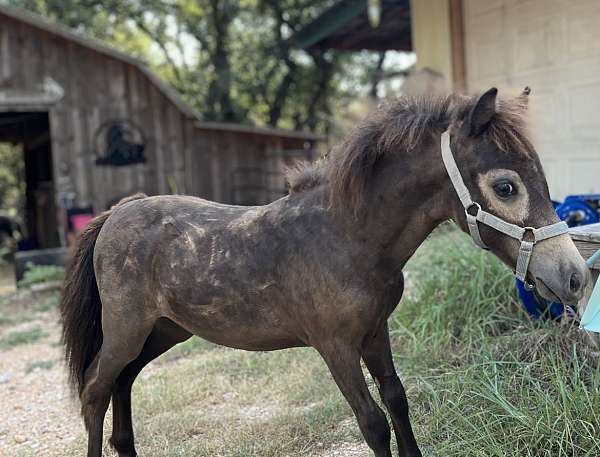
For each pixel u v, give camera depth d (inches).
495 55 243.1
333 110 724.7
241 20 690.2
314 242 99.4
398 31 378.0
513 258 88.8
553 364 123.0
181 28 713.6
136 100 415.8
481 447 112.0
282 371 177.2
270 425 143.9
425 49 273.0
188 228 113.7
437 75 263.4
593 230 126.8
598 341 126.1
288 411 149.9
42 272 352.8
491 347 142.3
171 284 112.6
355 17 339.3
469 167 89.9
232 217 112.0
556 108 219.0
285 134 442.9
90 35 720.3
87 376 125.7
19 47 392.2
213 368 187.3
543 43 221.6
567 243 86.4
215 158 439.8
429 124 94.0
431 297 169.5
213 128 429.7
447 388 134.3
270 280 103.0
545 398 114.8
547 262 85.5
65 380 198.1
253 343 109.1
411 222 97.0
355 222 97.0
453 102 95.7
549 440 106.5
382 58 706.8
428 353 152.9
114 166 414.9
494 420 117.7
